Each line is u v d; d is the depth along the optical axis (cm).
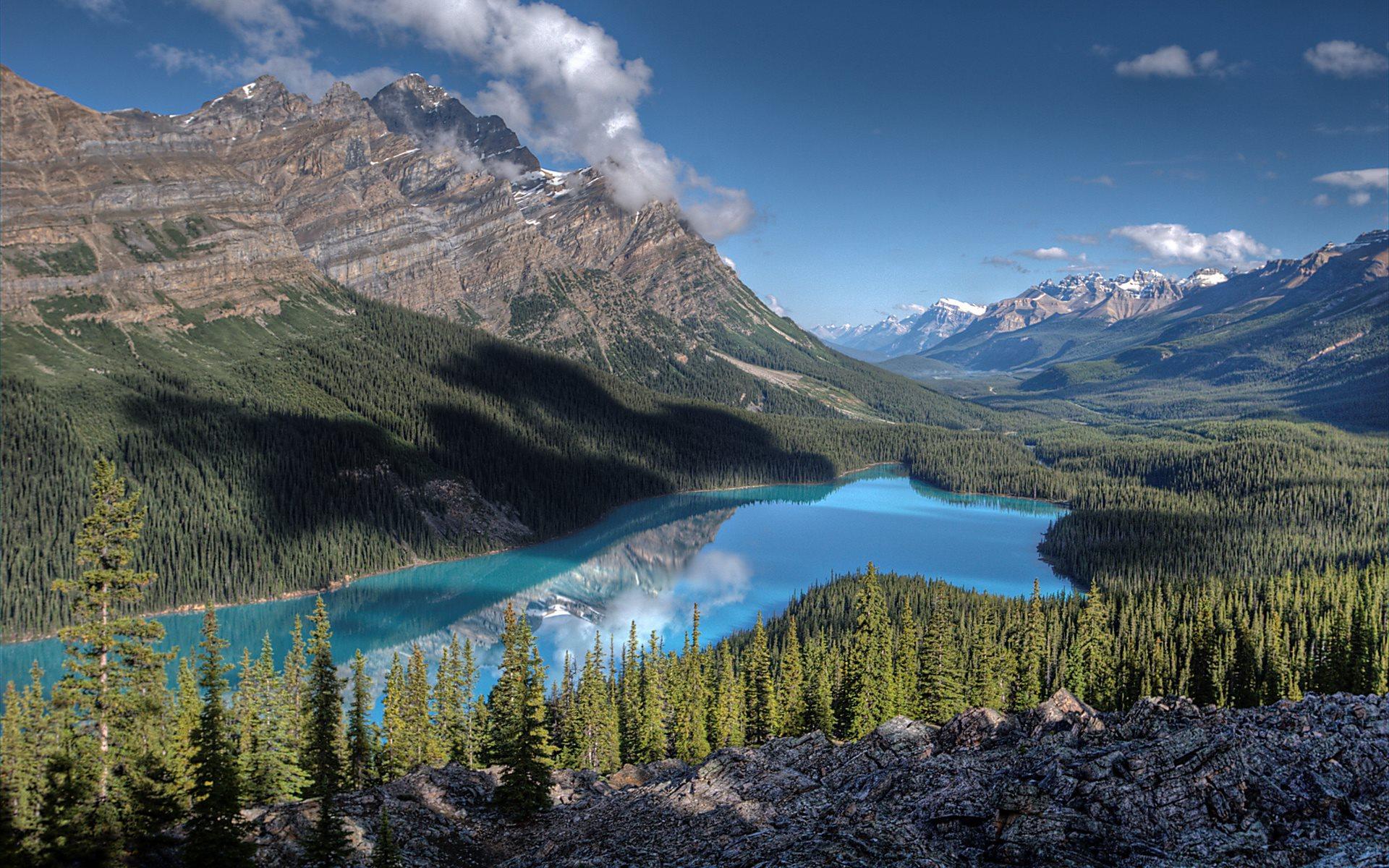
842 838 3425
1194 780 3250
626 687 10288
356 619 18562
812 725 9112
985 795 3603
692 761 9262
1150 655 10850
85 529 4553
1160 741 3562
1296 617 13138
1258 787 3141
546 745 5978
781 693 9975
